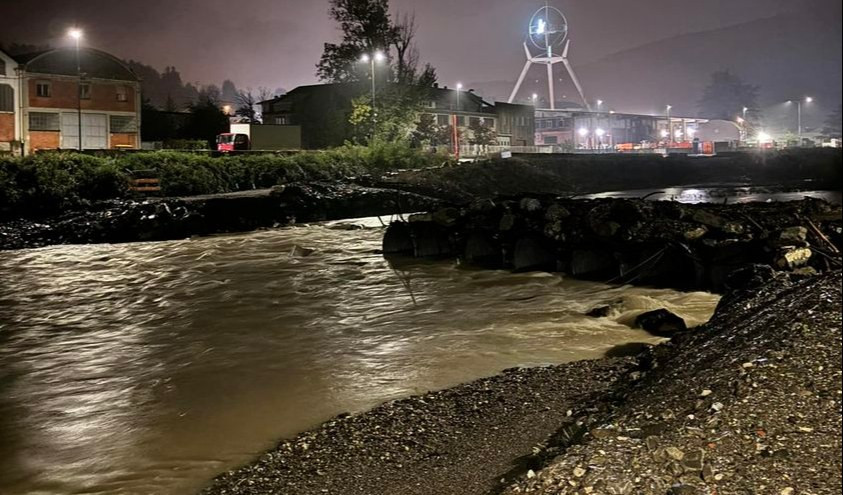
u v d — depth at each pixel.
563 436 7.23
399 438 8.06
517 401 9.01
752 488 4.90
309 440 8.30
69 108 57.28
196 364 12.78
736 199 56.97
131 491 7.44
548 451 6.71
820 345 6.70
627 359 10.84
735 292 11.55
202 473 7.82
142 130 72.81
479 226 24.20
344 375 11.61
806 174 80.56
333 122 70.19
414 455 7.46
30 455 8.60
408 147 64.56
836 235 17.48
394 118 68.81
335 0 70.94
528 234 22.69
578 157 73.19
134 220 35.03
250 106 87.00
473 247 24.16
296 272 23.58
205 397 10.71
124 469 8.04
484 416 8.55
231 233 37.16
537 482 5.23
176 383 11.58
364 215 44.78
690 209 20.09
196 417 9.77
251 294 20.00
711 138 126.12
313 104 76.56
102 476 7.88
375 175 55.22
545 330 14.19
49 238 33.44
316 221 41.97
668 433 5.74
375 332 14.83
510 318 15.58
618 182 72.19
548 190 63.88
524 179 63.81
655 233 19.44
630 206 20.48
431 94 83.12
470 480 6.50
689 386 6.67
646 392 7.17
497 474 6.50
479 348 13.00
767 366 6.49
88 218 35.25
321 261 25.80
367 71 70.19
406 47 71.94
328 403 10.16
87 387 11.59
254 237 34.03
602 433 5.98
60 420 9.91
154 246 31.88
